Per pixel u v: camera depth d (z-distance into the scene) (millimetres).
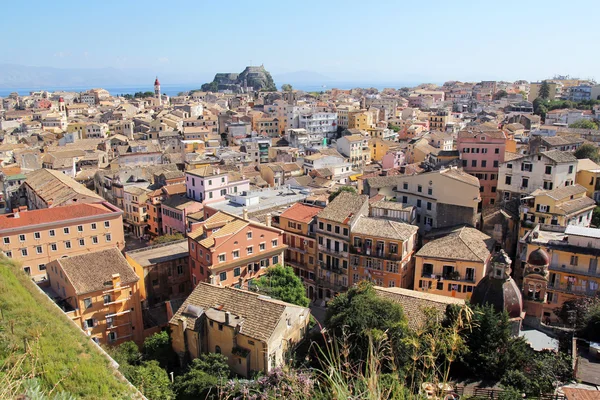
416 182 98188
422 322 57250
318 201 108188
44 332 45000
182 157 185625
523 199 90375
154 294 83750
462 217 92812
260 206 108375
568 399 41438
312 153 191875
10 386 20266
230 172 133875
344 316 56312
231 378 57438
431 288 79312
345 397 20062
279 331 59125
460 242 80125
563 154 99312
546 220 87250
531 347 55375
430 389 26203
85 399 37344
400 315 56781
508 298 56031
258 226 84750
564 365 49125
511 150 143250
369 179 113750
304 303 79875
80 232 106688
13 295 53156
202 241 81188
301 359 59781
